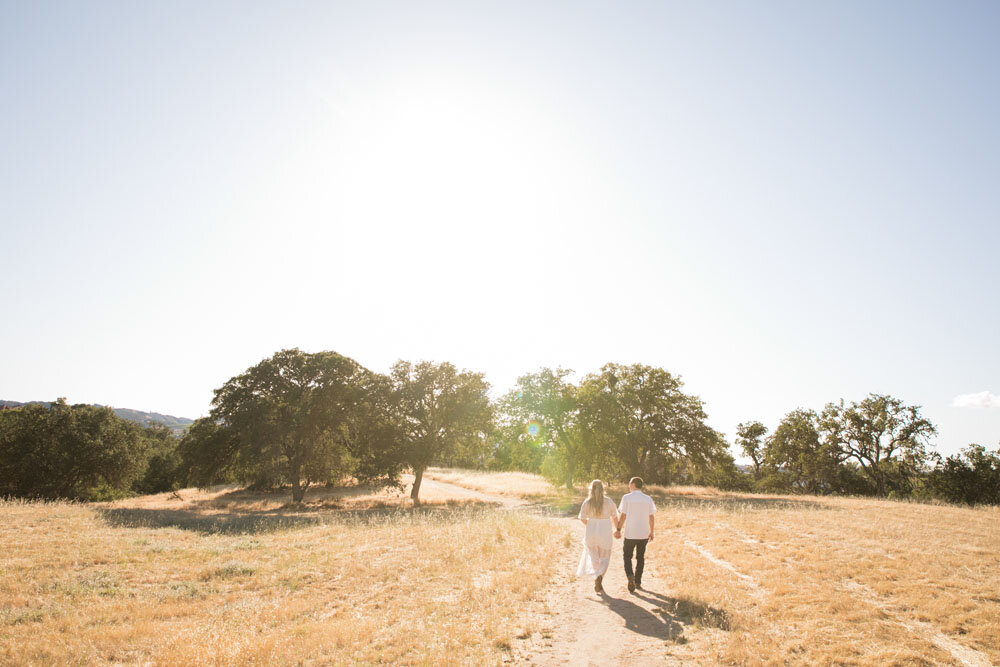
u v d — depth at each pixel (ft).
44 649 20.79
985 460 151.12
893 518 65.72
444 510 104.22
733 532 53.31
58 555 43.91
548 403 143.64
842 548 42.73
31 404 168.66
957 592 29.35
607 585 32.78
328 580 35.22
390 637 22.53
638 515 31.48
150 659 20.12
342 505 119.24
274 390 129.59
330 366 129.70
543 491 145.59
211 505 120.16
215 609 28.25
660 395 142.00
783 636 22.44
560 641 22.47
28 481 158.10
